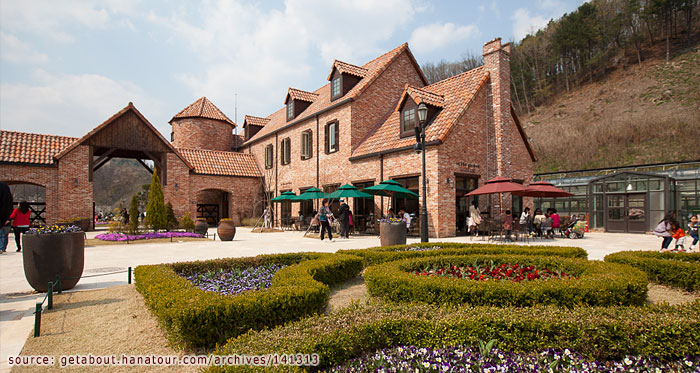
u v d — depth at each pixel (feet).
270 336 10.18
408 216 55.16
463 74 67.15
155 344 13.32
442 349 10.64
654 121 129.49
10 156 65.92
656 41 191.01
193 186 90.68
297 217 83.87
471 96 58.90
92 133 72.59
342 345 10.23
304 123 85.10
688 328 10.66
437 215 52.65
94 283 23.57
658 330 10.75
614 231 72.02
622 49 198.18
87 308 17.74
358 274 26.23
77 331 14.61
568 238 55.57
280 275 18.33
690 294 20.94
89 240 51.60
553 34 211.61
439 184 53.06
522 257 24.03
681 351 10.54
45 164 67.97
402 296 17.13
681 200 69.05
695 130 117.08
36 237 20.52
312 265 20.90
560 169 134.41
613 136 133.08
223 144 117.70
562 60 203.82
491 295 15.31
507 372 9.49
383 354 10.07
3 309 17.63
